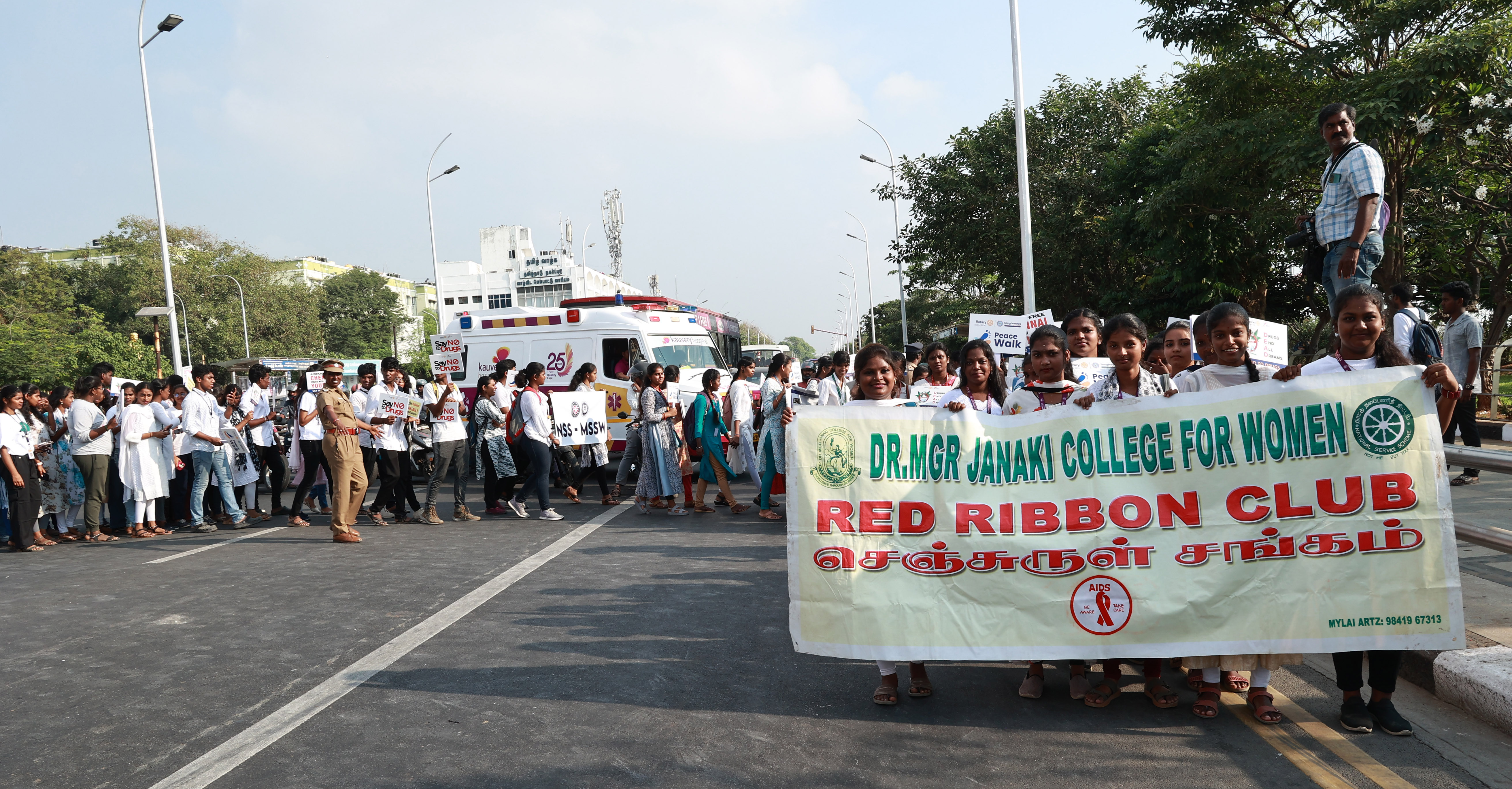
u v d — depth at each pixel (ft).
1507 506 22.94
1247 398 12.93
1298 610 12.55
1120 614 13.15
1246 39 57.93
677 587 21.90
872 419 13.84
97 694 14.78
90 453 33.24
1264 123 56.18
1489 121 51.98
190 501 35.65
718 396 36.50
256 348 210.59
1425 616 12.15
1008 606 13.52
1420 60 47.70
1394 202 55.36
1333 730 12.53
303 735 12.84
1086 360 20.98
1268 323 23.44
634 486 45.01
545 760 11.91
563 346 48.78
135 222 206.69
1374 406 12.42
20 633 18.88
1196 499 13.06
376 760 11.94
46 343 130.31
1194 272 66.80
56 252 273.75
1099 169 85.10
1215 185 60.59
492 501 35.96
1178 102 77.87
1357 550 12.41
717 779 11.30
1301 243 20.15
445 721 13.33
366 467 36.09
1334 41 54.13
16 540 31.04
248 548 29.30
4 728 13.33
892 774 11.41
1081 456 13.47
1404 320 21.79
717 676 15.33
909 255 97.19
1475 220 59.93
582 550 26.99
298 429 35.27
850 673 15.51
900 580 13.70
